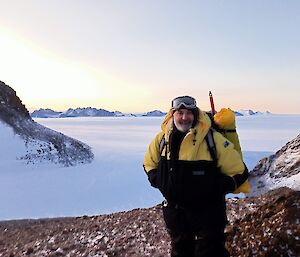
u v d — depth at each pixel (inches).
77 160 1705.2
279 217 184.2
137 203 850.8
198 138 139.6
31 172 1401.3
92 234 306.0
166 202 156.7
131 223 317.1
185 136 140.6
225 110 149.9
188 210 146.3
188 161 140.5
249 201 331.3
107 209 789.2
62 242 301.4
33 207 805.2
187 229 151.6
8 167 1465.3
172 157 143.9
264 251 173.0
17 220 473.7
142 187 1062.4
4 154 1598.2
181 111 142.1
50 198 912.9
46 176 1321.4
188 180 140.6
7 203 846.5
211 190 140.4
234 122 149.9
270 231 180.2
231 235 202.5
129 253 243.3
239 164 139.2
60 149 1779.0
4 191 1013.8
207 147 140.2
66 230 341.1
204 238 145.1
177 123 143.8
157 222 305.4
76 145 1930.4
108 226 323.9
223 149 139.0
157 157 157.4
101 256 246.8
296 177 414.9
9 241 358.6
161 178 148.7
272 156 512.7
